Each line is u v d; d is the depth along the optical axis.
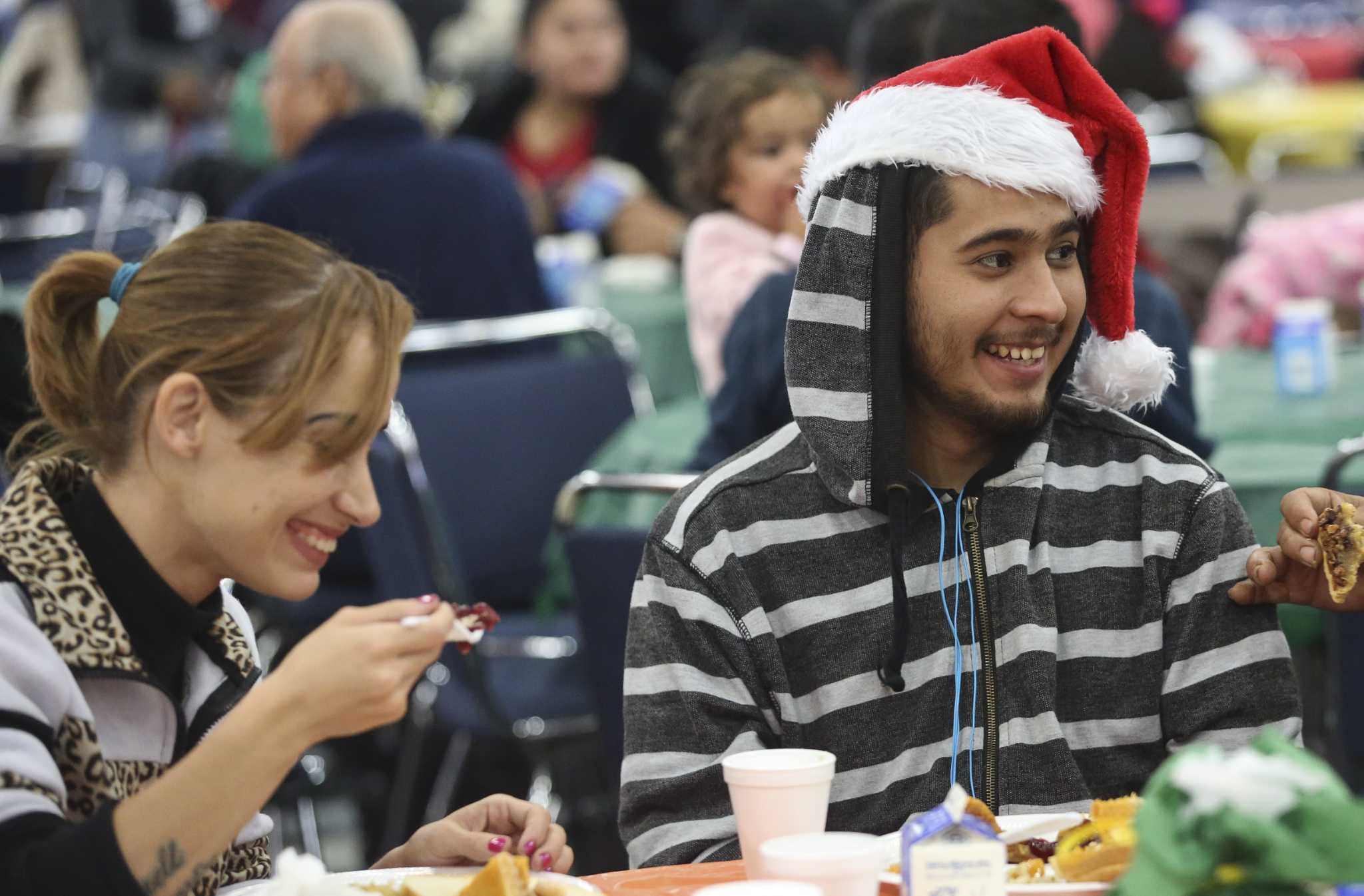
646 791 2.42
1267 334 6.04
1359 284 6.02
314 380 1.94
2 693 1.88
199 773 1.78
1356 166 10.07
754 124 4.60
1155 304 3.62
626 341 5.73
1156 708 2.50
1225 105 11.93
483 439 5.19
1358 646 3.81
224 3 12.89
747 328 3.83
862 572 2.50
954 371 2.43
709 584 2.48
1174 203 7.42
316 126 6.01
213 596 2.19
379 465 4.48
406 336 2.05
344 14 6.02
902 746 2.46
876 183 2.41
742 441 3.85
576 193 8.31
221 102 11.62
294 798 4.98
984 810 1.93
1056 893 1.75
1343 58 13.86
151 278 2.03
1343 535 2.34
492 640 4.75
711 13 10.91
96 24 11.90
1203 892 1.56
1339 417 4.62
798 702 2.49
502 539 5.19
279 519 2.00
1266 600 2.48
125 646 2.03
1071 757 2.44
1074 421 2.63
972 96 2.36
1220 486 2.55
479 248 5.98
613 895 1.99
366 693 1.79
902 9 4.08
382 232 5.86
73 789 1.97
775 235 4.70
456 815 2.27
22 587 2.00
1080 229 2.51
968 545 2.50
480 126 8.84
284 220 5.83
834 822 2.44
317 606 5.36
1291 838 1.52
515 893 1.79
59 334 2.08
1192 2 13.03
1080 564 2.54
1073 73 2.42
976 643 2.48
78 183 10.77
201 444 1.98
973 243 2.38
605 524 4.84
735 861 2.21
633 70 8.95
